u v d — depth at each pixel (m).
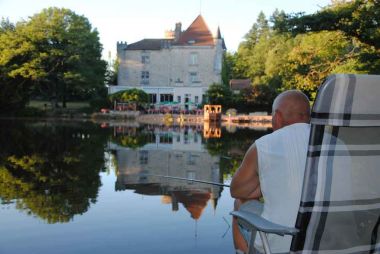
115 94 43.31
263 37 61.88
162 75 48.25
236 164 10.04
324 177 1.61
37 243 3.99
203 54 47.38
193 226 4.59
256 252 2.03
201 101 47.25
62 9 43.53
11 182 7.14
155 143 15.64
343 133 1.61
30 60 41.25
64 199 5.87
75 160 10.34
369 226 1.74
